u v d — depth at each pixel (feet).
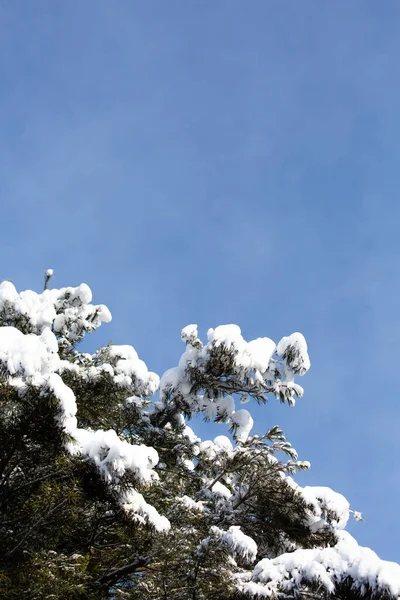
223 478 37.35
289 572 22.88
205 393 38.32
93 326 42.86
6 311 35.94
